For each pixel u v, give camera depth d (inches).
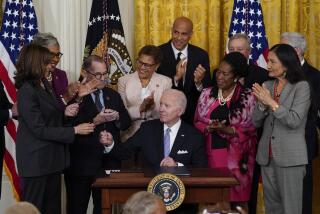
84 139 196.2
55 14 244.7
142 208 102.3
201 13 253.6
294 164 181.5
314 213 257.0
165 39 254.1
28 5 235.1
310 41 256.1
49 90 181.3
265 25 255.8
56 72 215.9
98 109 199.9
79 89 193.6
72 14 244.4
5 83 229.1
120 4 255.6
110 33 239.5
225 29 257.9
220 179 157.8
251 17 245.6
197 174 163.2
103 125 198.8
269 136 186.1
